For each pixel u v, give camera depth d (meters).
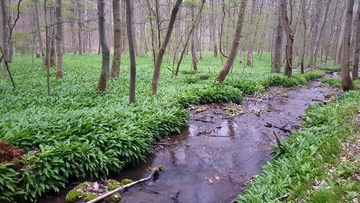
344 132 7.51
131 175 6.68
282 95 15.78
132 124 7.79
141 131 7.61
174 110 9.88
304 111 12.37
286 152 6.87
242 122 10.80
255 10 25.22
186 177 6.64
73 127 7.09
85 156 6.13
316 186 4.93
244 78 18.77
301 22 31.25
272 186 5.13
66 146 5.96
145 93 12.85
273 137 9.19
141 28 42.44
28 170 5.32
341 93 15.18
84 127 7.10
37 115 7.86
